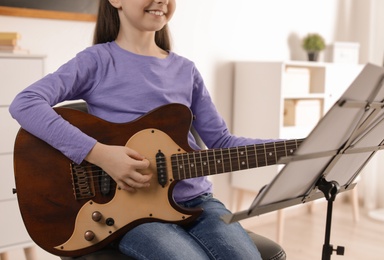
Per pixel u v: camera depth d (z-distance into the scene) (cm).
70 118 131
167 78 148
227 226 134
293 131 285
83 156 125
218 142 159
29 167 126
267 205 110
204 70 279
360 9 354
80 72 138
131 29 148
